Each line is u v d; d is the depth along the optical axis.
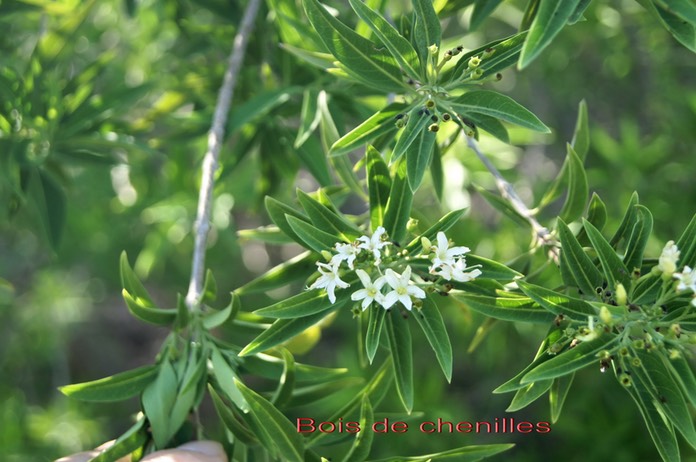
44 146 4.86
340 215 3.13
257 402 3.04
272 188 5.39
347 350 6.92
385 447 6.32
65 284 8.83
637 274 2.83
